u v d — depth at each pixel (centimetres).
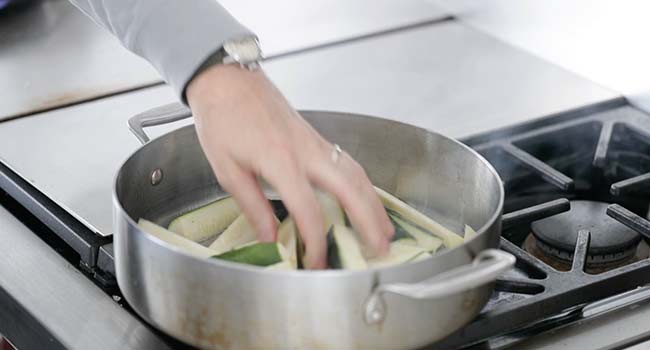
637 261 121
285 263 100
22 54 152
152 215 114
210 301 96
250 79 106
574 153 138
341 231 105
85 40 156
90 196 123
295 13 163
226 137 104
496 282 111
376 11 165
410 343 97
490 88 146
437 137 112
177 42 108
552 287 110
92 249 115
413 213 112
